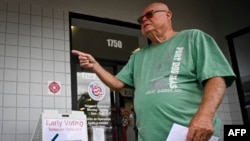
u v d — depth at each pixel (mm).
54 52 2848
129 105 3314
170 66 1240
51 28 2914
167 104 1161
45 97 2662
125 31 3518
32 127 2529
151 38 1462
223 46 3877
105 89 3191
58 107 2697
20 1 2844
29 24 2814
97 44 3305
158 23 1424
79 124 2141
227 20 3891
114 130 3135
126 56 3469
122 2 3461
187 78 1192
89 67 1410
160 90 1206
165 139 1139
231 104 3695
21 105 2541
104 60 3283
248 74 3523
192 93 1170
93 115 3037
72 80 2908
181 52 1248
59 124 2045
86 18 3174
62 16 3020
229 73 1072
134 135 3252
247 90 3529
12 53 2646
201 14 4012
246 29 3604
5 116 2455
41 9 2924
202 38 1212
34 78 2668
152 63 1342
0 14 2707
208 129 903
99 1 3314
